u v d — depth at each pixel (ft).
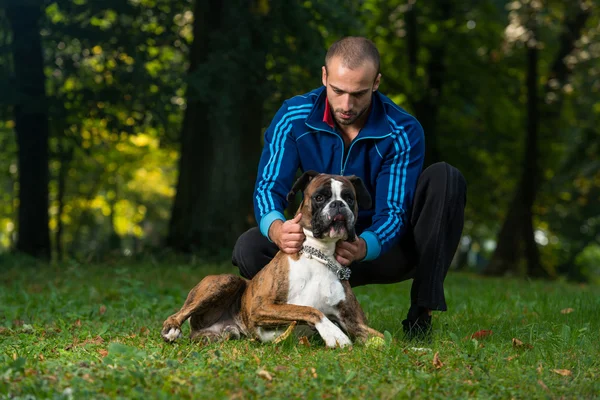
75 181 98.48
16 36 50.62
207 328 16.42
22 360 11.83
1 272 36.70
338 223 14.16
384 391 11.18
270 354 13.64
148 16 48.52
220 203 47.78
